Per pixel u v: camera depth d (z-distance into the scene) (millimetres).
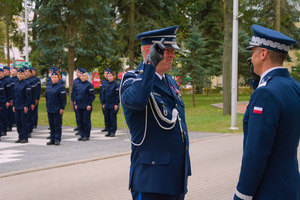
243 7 23922
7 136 11945
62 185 5590
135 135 2547
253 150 2006
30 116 10430
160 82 2607
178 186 2482
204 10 29484
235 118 12938
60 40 20156
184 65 24672
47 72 28609
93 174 6297
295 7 26297
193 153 8219
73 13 19562
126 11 26781
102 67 27266
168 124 2502
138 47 27812
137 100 2277
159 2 26094
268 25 26125
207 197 4953
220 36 29203
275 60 2215
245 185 2039
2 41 40406
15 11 34125
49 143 9852
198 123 14773
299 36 28328
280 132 2055
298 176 2131
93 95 10742
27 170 6516
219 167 6742
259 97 2064
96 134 12344
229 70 18203
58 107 9633
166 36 2551
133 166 2578
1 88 11883
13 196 5020
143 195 2484
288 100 2059
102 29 20969
